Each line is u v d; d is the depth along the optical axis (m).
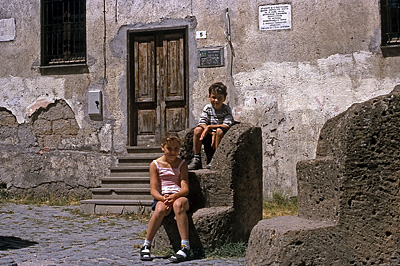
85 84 11.00
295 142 9.70
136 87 10.78
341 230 4.07
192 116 10.28
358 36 9.48
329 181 4.32
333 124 4.76
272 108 9.84
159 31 10.64
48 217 8.50
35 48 11.41
